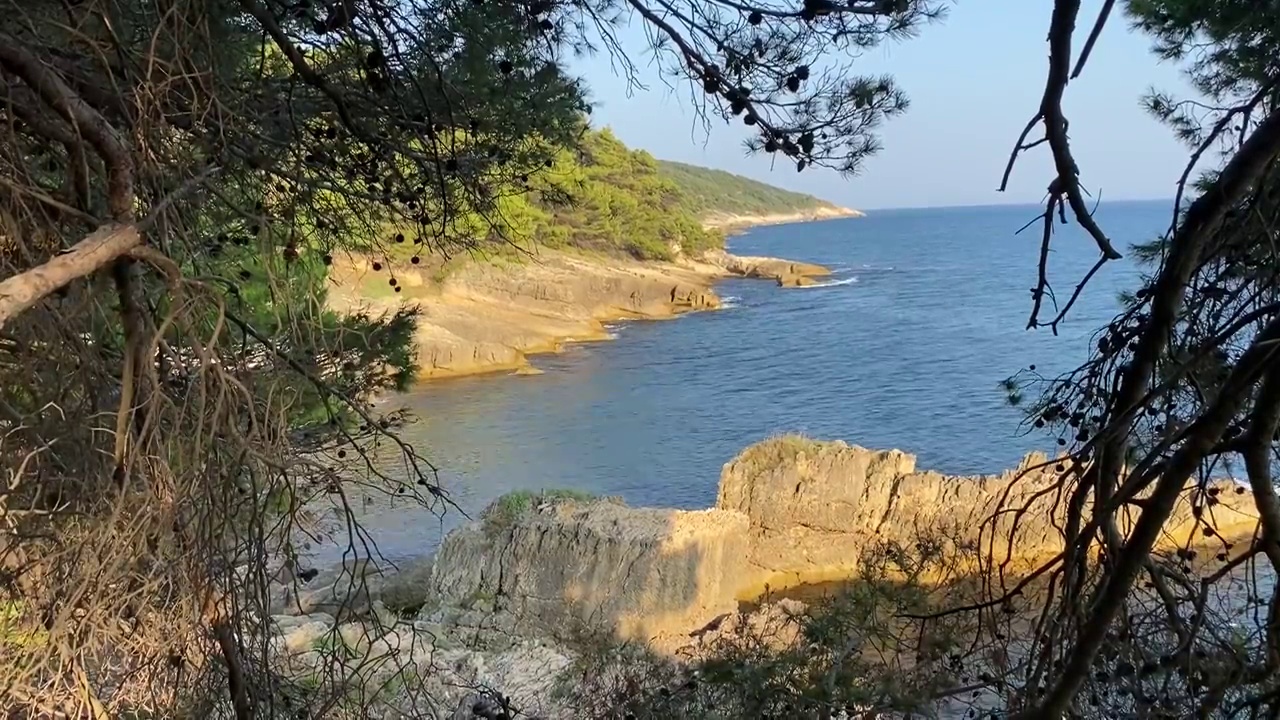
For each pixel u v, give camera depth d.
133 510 2.25
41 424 2.45
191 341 2.21
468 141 4.12
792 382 34.59
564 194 5.02
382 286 11.39
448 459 24.72
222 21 3.03
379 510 17.78
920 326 47.69
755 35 3.24
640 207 64.81
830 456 16.80
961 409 28.80
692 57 3.02
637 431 28.05
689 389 33.97
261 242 2.85
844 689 4.30
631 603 12.90
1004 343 40.09
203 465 2.30
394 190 4.04
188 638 2.47
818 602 7.17
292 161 3.53
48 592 2.25
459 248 4.52
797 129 3.21
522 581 13.10
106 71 2.30
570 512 14.05
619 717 5.86
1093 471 2.34
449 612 12.74
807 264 86.56
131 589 2.35
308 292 2.96
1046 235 2.14
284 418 2.50
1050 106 1.95
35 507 2.37
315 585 11.98
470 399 32.62
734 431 27.81
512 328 41.75
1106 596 2.19
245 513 2.64
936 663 3.96
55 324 2.49
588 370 38.09
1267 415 2.03
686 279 64.06
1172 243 2.46
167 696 2.60
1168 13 3.38
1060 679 2.30
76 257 1.67
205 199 2.86
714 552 13.75
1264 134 2.05
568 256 53.97
